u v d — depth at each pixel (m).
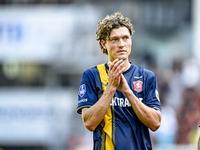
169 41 56.25
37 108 49.12
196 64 49.66
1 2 51.69
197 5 56.91
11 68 51.28
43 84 50.78
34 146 48.19
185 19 57.38
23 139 48.09
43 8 51.59
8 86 50.84
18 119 49.00
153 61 53.91
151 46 55.34
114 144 11.57
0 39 51.25
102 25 12.32
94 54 49.53
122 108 11.98
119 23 12.11
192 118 41.97
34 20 51.22
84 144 43.47
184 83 47.41
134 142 11.74
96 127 11.98
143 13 55.59
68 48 50.25
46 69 51.12
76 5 51.25
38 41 51.03
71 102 49.22
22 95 50.00
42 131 48.06
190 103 43.75
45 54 50.66
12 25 51.31
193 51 55.50
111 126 11.78
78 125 46.81
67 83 50.38
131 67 12.56
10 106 49.44
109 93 11.53
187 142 40.44
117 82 11.50
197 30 56.44
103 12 50.97
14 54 50.94
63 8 51.31
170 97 44.81
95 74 12.47
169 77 47.62
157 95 12.49
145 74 12.56
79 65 49.72
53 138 47.19
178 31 57.22
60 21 50.88
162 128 40.31
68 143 45.44
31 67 51.19
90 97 12.23
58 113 48.75
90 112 11.61
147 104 12.28
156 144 38.81
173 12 57.19
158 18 56.66
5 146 48.53
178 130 41.12
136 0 54.75
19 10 51.53
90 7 51.00
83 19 50.41
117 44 11.98
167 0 57.06
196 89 46.03
